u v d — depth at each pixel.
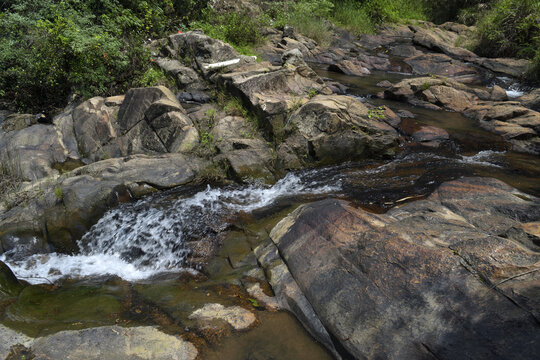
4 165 5.57
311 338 2.74
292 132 5.74
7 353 2.60
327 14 15.98
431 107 8.01
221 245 4.00
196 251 4.00
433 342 2.20
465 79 10.77
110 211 4.66
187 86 7.73
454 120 7.28
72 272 4.00
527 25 11.95
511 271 2.33
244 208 4.62
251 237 4.02
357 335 2.48
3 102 7.62
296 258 3.26
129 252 4.26
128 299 3.37
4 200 4.83
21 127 6.49
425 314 2.34
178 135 5.88
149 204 4.77
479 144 6.16
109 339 2.73
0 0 8.86
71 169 5.77
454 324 2.21
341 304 2.68
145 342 2.72
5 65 7.59
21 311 3.13
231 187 5.15
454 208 3.52
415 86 8.61
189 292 3.40
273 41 12.65
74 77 7.22
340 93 8.96
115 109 6.51
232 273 3.57
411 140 6.31
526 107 7.79
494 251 2.50
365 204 4.41
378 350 2.34
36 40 7.54
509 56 12.59
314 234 3.36
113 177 5.07
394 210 3.65
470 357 2.04
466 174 5.07
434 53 13.29
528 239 2.63
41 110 7.40
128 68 7.88
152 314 3.11
